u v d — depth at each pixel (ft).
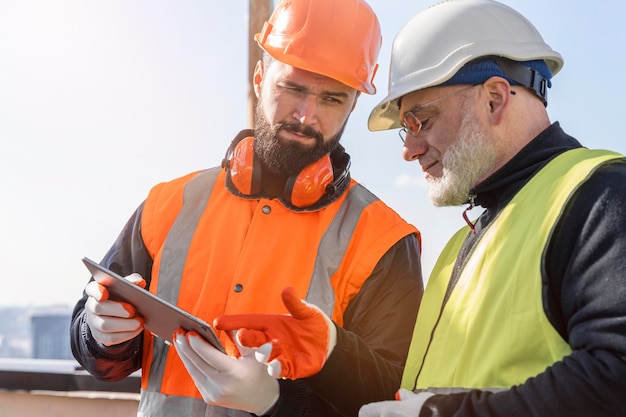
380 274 5.68
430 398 3.86
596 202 3.59
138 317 5.25
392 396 5.05
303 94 5.78
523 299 3.79
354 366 4.82
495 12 4.66
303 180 5.83
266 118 5.88
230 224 5.94
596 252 3.49
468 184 4.51
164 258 5.89
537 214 3.92
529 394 3.51
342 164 6.12
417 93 4.69
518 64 4.51
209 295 5.68
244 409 4.88
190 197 6.18
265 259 5.74
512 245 4.03
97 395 10.40
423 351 4.81
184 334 4.78
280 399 4.86
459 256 4.72
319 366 4.56
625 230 3.44
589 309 3.44
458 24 4.64
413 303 5.65
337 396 4.80
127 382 10.33
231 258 5.79
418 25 4.83
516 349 3.77
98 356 5.67
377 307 5.63
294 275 5.71
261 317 4.53
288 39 5.85
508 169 4.40
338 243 5.80
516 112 4.45
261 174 6.00
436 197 4.72
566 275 3.62
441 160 4.67
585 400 3.34
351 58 5.85
